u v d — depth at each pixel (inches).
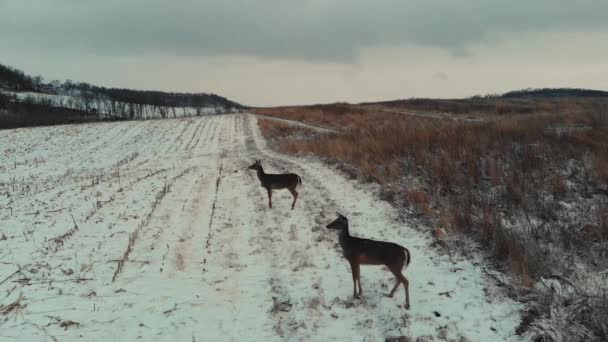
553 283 285.3
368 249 287.7
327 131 1296.8
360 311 281.0
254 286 317.4
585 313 247.6
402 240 380.8
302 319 273.7
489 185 482.3
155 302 291.0
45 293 296.5
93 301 288.7
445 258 340.5
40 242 394.6
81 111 4185.5
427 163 557.6
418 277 318.7
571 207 410.6
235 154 1077.1
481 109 1648.6
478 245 347.6
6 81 5866.1
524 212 404.5
